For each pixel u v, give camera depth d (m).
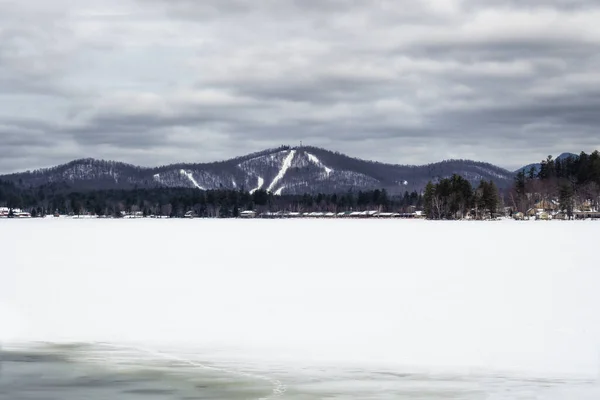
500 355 22.28
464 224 165.25
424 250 68.88
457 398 18.14
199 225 179.50
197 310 31.48
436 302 32.72
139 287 39.69
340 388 19.16
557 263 51.84
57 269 50.72
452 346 23.58
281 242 87.12
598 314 28.77
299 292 37.03
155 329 27.17
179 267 51.84
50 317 29.86
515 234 104.44
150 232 125.19
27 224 195.12
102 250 73.00
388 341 24.56
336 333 26.05
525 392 18.52
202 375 20.56
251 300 34.31
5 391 19.00
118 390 19.11
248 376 20.44
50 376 20.47
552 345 23.39
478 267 49.19
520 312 29.44
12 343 24.84
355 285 39.62
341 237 100.25
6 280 43.41
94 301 34.31
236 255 64.19
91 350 23.77
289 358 22.52
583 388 18.80
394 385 19.36
